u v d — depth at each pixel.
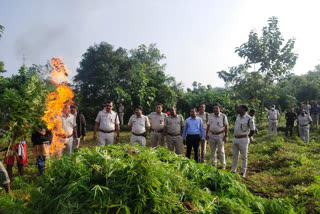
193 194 3.35
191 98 17.06
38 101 5.13
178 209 3.08
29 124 5.05
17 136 5.06
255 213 3.68
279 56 14.95
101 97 18.39
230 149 10.03
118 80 18.70
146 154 3.53
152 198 3.03
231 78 15.90
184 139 7.25
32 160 7.41
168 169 3.60
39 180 3.52
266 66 15.14
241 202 3.59
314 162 7.36
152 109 13.41
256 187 5.62
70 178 3.29
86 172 3.28
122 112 16.84
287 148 9.17
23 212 3.17
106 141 7.23
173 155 4.36
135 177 3.17
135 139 7.08
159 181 3.23
